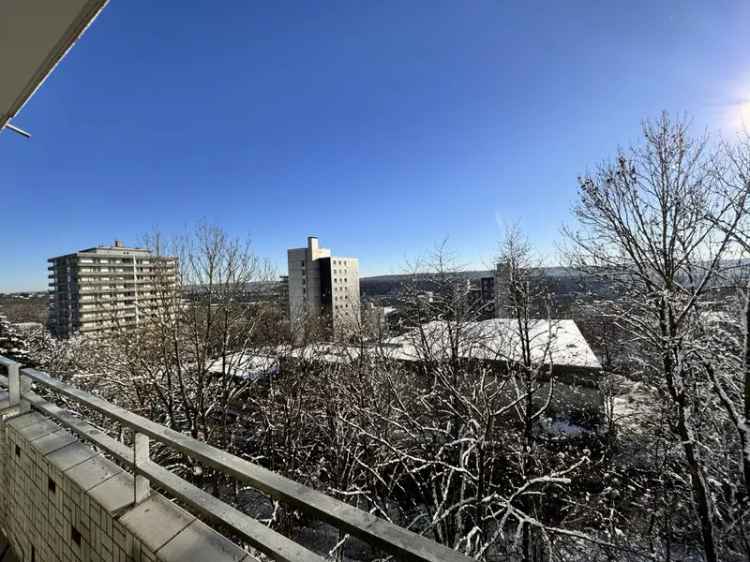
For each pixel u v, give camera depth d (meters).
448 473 7.78
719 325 7.50
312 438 11.84
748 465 6.54
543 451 9.08
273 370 13.02
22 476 2.58
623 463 10.53
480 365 9.76
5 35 1.65
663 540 9.29
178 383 10.89
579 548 8.27
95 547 1.82
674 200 7.79
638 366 9.90
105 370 11.01
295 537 10.31
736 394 7.37
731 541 8.59
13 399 3.04
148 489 1.83
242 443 12.55
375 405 9.44
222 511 1.43
